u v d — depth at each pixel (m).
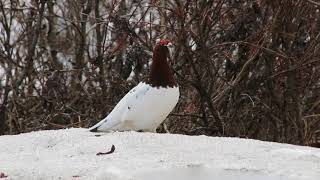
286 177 5.79
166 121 13.65
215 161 6.34
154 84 8.22
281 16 13.13
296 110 13.41
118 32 13.78
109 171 5.92
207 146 7.11
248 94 13.73
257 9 13.36
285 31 13.31
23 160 6.75
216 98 13.54
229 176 5.88
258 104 13.89
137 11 16.83
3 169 6.22
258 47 12.53
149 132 8.16
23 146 7.56
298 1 13.12
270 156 6.66
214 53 13.70
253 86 13.70
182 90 13.83
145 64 13.47
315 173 5.93
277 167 6.13
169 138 7.40
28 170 6.14
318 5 12.10
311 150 7.08
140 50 13.22
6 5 17.45
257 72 13.68
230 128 13.75
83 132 8.17
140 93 8.25
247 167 6.07
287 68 13.41
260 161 6.39
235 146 7.15
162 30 13.91
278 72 13.32
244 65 13.03
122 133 7.70
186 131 13.66
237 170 6.00
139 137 7.36
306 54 13.12
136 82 13.61
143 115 8.25
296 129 13.29
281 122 13.62
